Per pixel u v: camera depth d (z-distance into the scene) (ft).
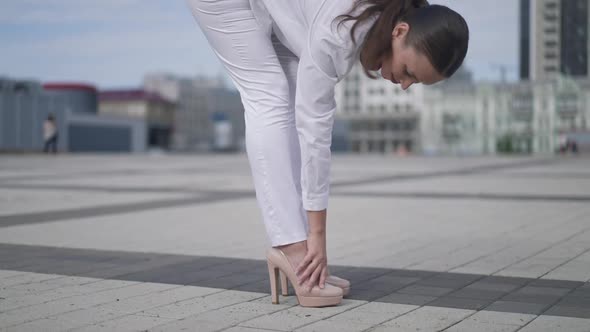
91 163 64.44
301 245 8.82
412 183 34.19
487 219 18.69
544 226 17.02
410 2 8.02
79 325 7.70
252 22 8.96
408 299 9.08
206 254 13.08
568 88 189.37
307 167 8.49
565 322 7.79
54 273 11.07
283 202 8.87
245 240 15.08
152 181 36.24
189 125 354.33
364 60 8.34
